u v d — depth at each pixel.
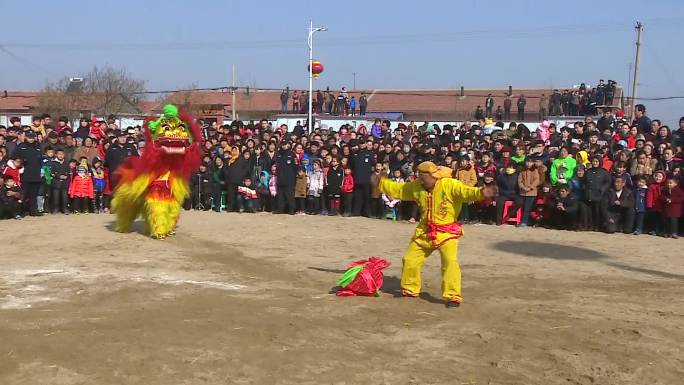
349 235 13.10
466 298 7.70
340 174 16.58
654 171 14.30
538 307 7.26
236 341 5.77
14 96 55.47
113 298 7.34
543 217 15.01
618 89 39.97
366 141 17.05
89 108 50.31
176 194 12.03
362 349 5.70
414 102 51.00
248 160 17.16
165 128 11.67
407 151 16.61
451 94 51.34
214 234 12.87
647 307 7.37
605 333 6.30
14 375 4.89
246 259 10.20
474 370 5.27
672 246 12.34
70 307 6.92
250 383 4.87
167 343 5.66
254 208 17.11
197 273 8.97
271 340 5.84
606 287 8.48
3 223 14.11
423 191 7.58
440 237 7.40
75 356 5.30
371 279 7.60
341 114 33.84
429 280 8.74
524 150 15.73
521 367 5.36
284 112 39.34
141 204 12.33
